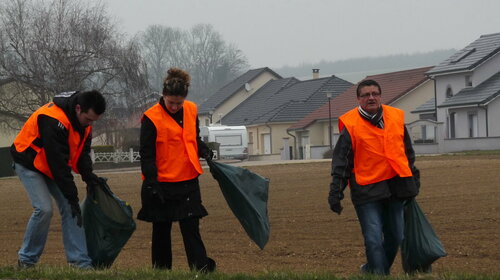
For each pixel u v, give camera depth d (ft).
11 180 299.99
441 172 217.15
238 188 68.44
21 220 159.53
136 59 407.85
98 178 70.79
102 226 71.46
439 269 89.20
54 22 401.49
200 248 68.54
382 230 70.95
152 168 66.95
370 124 68.03
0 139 497.46
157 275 63.36
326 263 98.07
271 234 123.75
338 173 68.49
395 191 67.97
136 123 426.92
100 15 411.13
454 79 477.36
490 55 466.70
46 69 394.32
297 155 561.02
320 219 137.69
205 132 493.77
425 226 70.13
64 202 69.87
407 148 69.41
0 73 395.75
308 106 612.70
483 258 95.96
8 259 106.63
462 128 462.60
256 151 632.79
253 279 62.28
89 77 408.26
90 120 68.44
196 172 68.54
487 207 139.03
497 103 447.01
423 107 505.66
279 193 187.93
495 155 300.81
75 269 66.03
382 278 62.34
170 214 68.08
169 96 66.80
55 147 67.00
